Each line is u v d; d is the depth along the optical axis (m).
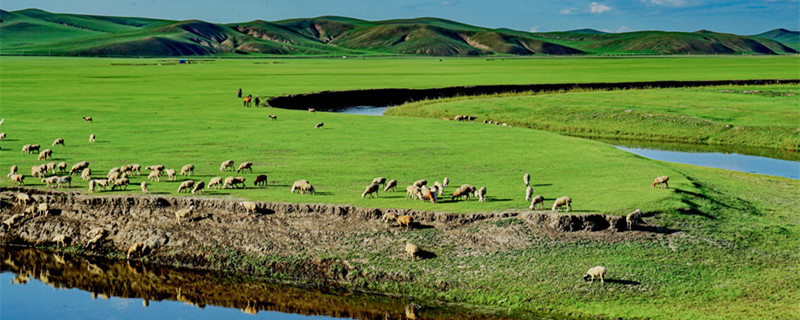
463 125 71.62
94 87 118.69
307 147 55.47
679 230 33.03
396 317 26.30
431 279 28.92
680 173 45.22
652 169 46.03
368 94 112.19
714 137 72.19
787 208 38.75
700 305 26.05
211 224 34.38
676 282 27.86
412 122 74.00
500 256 30.44
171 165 46.78
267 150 53.84
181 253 32.44
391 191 39.00
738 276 28.45
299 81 136.38
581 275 28.56
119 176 41.56
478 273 29.19
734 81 128.88
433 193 36.00
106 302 28.03
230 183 39.09
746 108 85.75
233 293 28.77
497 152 53.59
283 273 30.34
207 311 27.06
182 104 90.25
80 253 33.38
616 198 36.81
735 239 32.44
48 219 35.94
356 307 27.22
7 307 27.39
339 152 53.06
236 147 55.25
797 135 68.94
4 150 52.28
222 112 81.62
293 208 35.12
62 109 81.81
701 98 99.12
